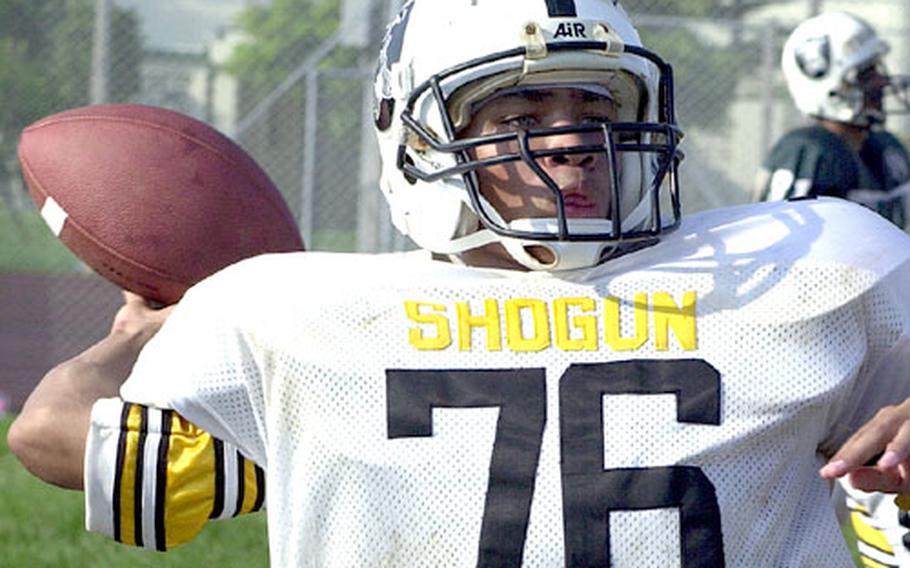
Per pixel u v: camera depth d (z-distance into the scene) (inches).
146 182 377.1
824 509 299.6
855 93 932.0
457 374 293.9
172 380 300.4
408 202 327.6
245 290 304.2
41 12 1707.7
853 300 302.8
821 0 1531.7
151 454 299.3
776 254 306.3
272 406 297.0
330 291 301.0
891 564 345.1
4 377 1547.7
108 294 1673.2
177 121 391.9
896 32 1481.3
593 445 288.7
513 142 315.0
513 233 302.8
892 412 281.7
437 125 320.5
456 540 286.0
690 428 290.7
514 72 313.0
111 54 1663.4
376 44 1501.0
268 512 298.2
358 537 288.8
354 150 1620.3
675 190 315.9
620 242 302.7
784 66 962.1
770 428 292.8
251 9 1982.0
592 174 313.3
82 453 307.4
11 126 1722.4
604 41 313.3
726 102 1627.7
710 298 300.7
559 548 284.0
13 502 823.1
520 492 286.2
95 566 701.9
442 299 301.0
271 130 1658.5
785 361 296.4
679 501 286.5
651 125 311.1
